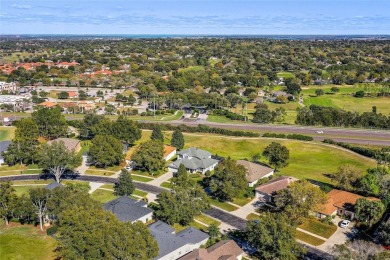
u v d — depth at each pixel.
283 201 78.94
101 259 54.59
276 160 108.75
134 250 53.28
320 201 77.81
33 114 137.12
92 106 193.12
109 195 96.06
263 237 62.84
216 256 63.09
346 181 93.38
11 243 72.94
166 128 152.62
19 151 114.56
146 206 86.62
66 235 57.16
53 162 99.44
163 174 109.94
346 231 77.44
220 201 91.50
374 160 118.56
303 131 152.62
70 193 74.19
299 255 66.81
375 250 58.09
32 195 75.44
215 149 134.00
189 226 78.00
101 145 111.56
